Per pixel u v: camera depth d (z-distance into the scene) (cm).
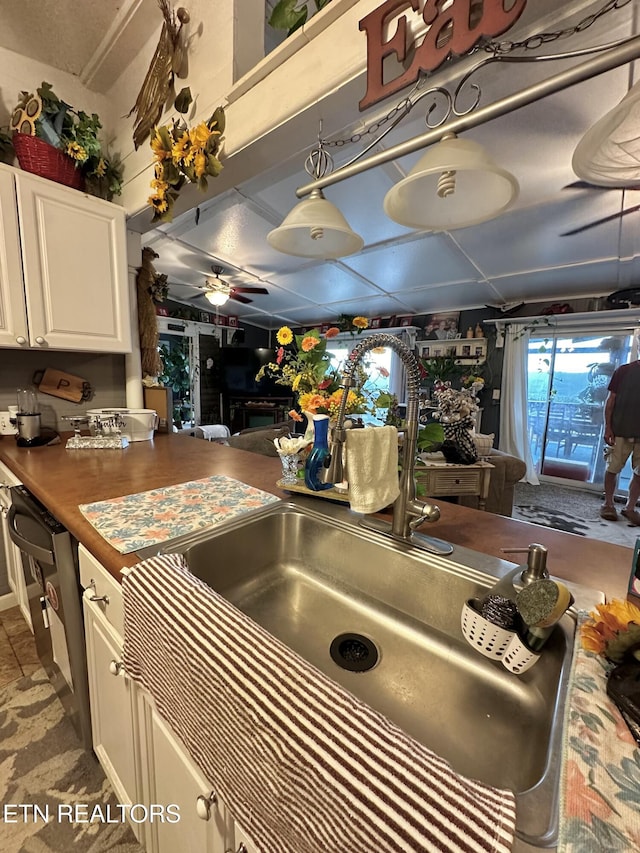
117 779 97
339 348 633
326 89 99
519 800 35
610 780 35
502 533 101
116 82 182
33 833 100
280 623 92
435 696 71
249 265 390
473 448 277
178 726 59
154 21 146
